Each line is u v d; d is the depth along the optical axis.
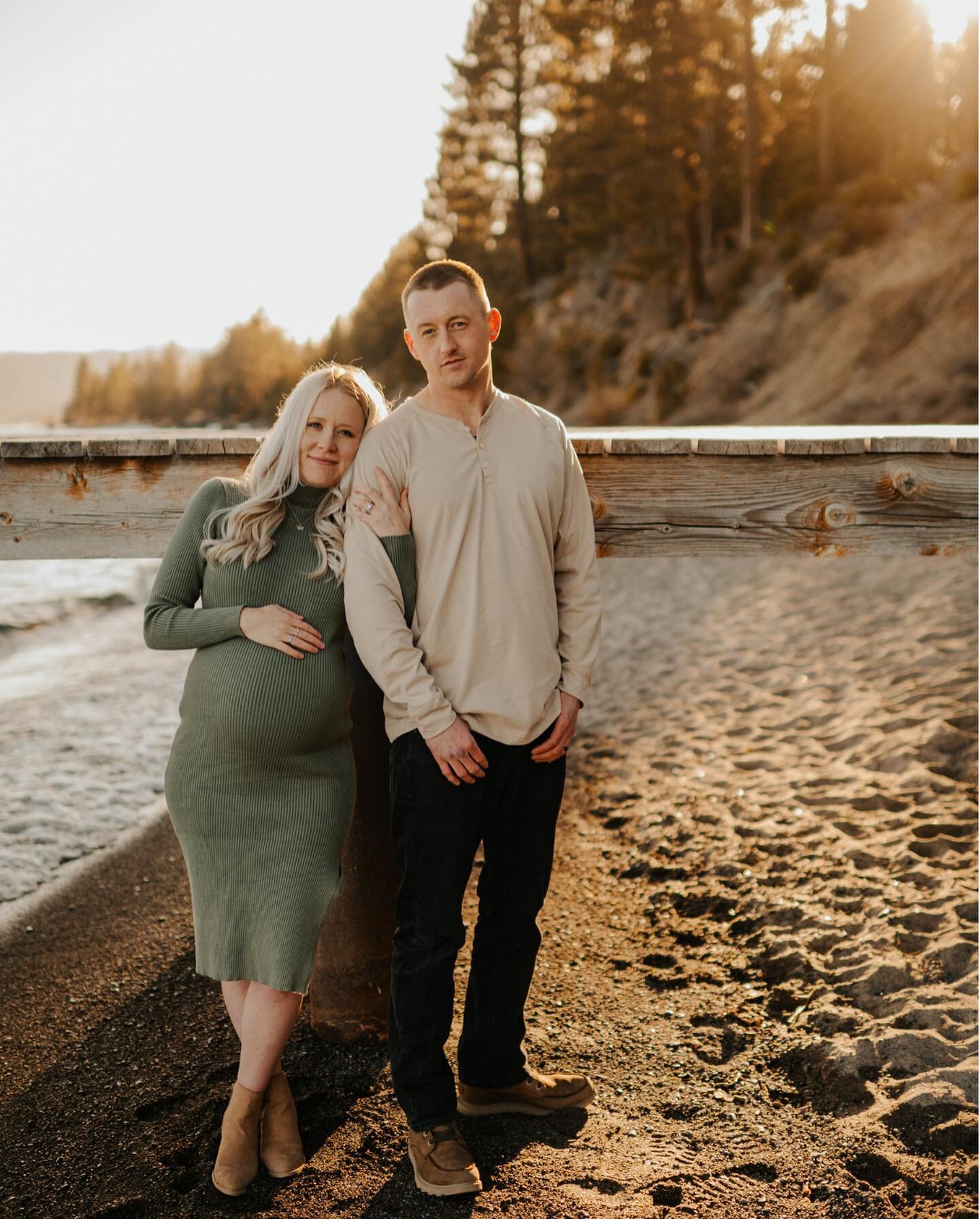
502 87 48.22
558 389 35.09
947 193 23.62
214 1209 2.27
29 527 2.89
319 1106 2.64
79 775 5.70
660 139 33.25
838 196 29.27
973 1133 2.35
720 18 33.84
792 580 9.13
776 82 37.59
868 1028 2.80
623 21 35.56
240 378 104.75
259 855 2.32
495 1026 2.53
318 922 2.35
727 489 2.98
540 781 2.43
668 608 9.03
